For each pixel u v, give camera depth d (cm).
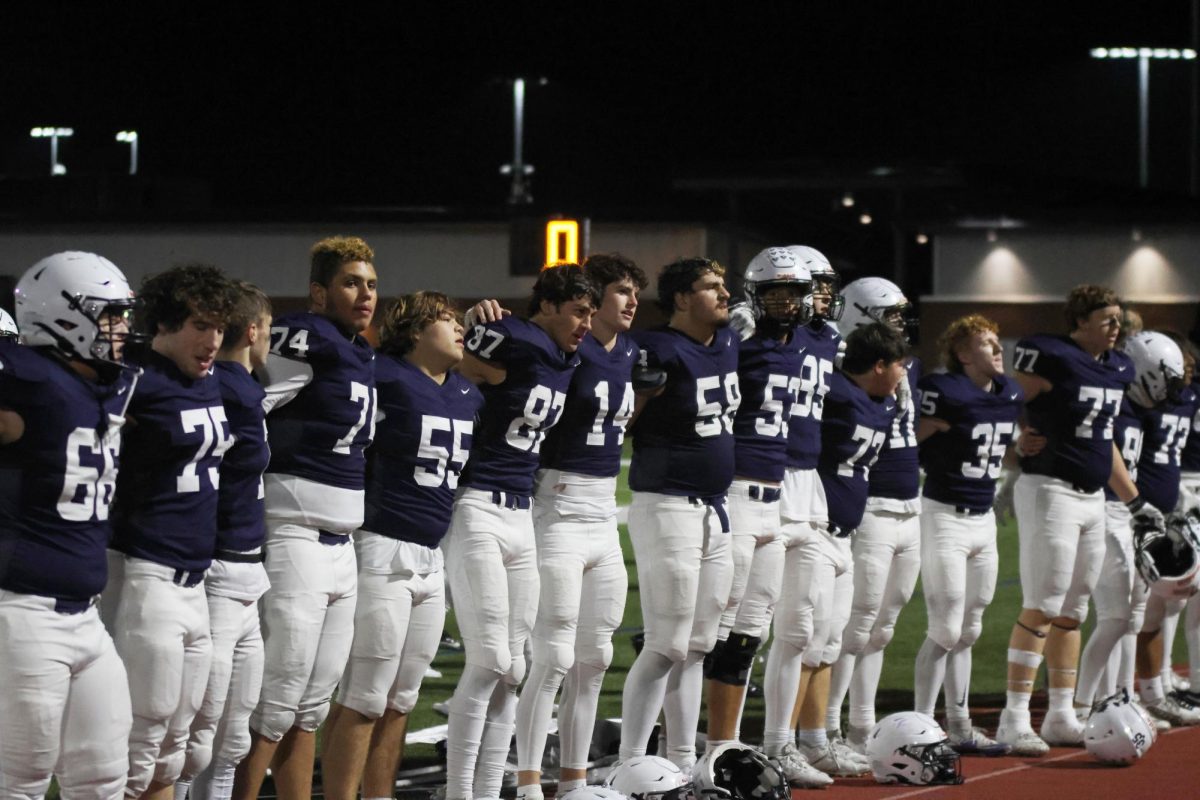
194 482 1068
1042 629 1766
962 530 1714
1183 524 1848
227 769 1154
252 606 1145
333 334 1193
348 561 1212
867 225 9625
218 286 1062
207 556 1083
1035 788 1558
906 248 7669
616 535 1416
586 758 1412
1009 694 1767
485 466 1314
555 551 1369
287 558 1179
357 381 1199
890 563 1669
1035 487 1795
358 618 1238
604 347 1394
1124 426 1889
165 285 1059
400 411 1242
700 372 1436
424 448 1245
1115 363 1812
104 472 1003
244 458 1123
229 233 7719
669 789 1303
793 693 1566
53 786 1482
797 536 1552
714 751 1358
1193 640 2012
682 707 1477
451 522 1320
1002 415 1719
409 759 1628
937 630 1709
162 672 1051
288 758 1209
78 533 988
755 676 2181
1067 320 1822
